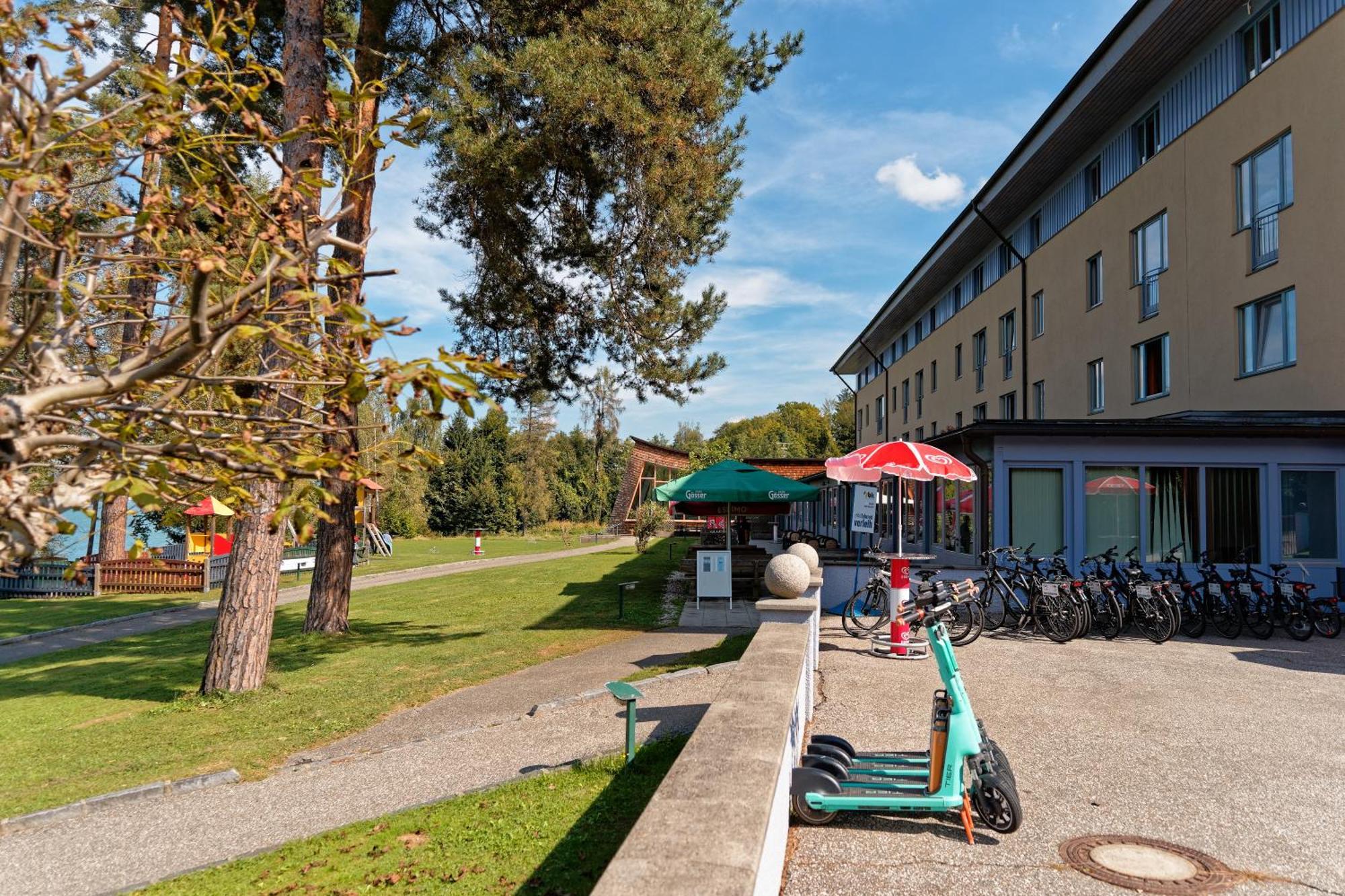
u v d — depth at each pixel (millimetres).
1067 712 7332
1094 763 5902
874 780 4973
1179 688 8375
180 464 2697
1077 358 25000
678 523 51281
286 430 3133
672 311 14508
